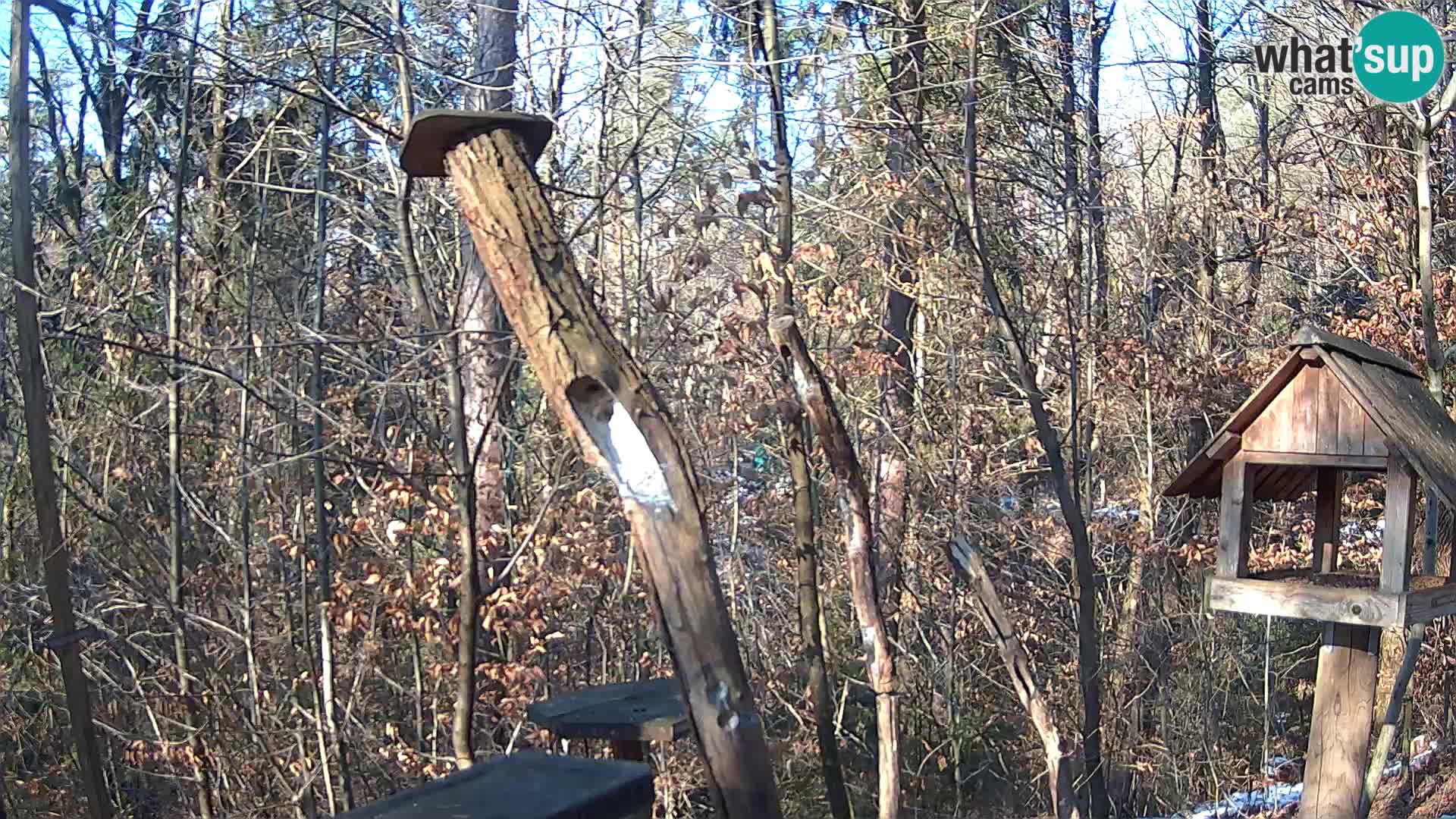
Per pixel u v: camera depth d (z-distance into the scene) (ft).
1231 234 43.45
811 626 25.09
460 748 20.30
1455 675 38.55
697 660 8.84
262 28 26.25
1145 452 41.16
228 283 29.50
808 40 29.04
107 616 31.04
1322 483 21.52
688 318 27.12
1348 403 18.79
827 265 32.68
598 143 23.85
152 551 28.04
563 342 9.18
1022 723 37.11
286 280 29.63
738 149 27.71
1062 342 35.91
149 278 29.35
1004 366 37.14
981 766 36.09
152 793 32.37
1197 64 37.52
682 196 27.63
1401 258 36.94
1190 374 38.09
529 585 24.76
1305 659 41.98
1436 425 20.54
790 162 25.58
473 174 9.53
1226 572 19.95
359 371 27.68
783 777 33.96
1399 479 18.29
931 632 36.27
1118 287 42.04
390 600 25.82
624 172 23.77
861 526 17.20
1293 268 42.91
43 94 28.66
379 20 24.62
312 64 22.79
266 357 27.20
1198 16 41.63
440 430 26.40
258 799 28.22
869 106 30.17
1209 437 39.32
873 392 35.50
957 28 30.48
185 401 29.17
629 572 28.86
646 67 23.56
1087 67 35.91
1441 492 17.65
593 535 26.02
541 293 9.27
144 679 28.02
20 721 29.66
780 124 25.26
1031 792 35.91
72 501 28.50
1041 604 37.42
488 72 21.44
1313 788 20.13
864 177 31.53
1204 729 37.35
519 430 26.48
